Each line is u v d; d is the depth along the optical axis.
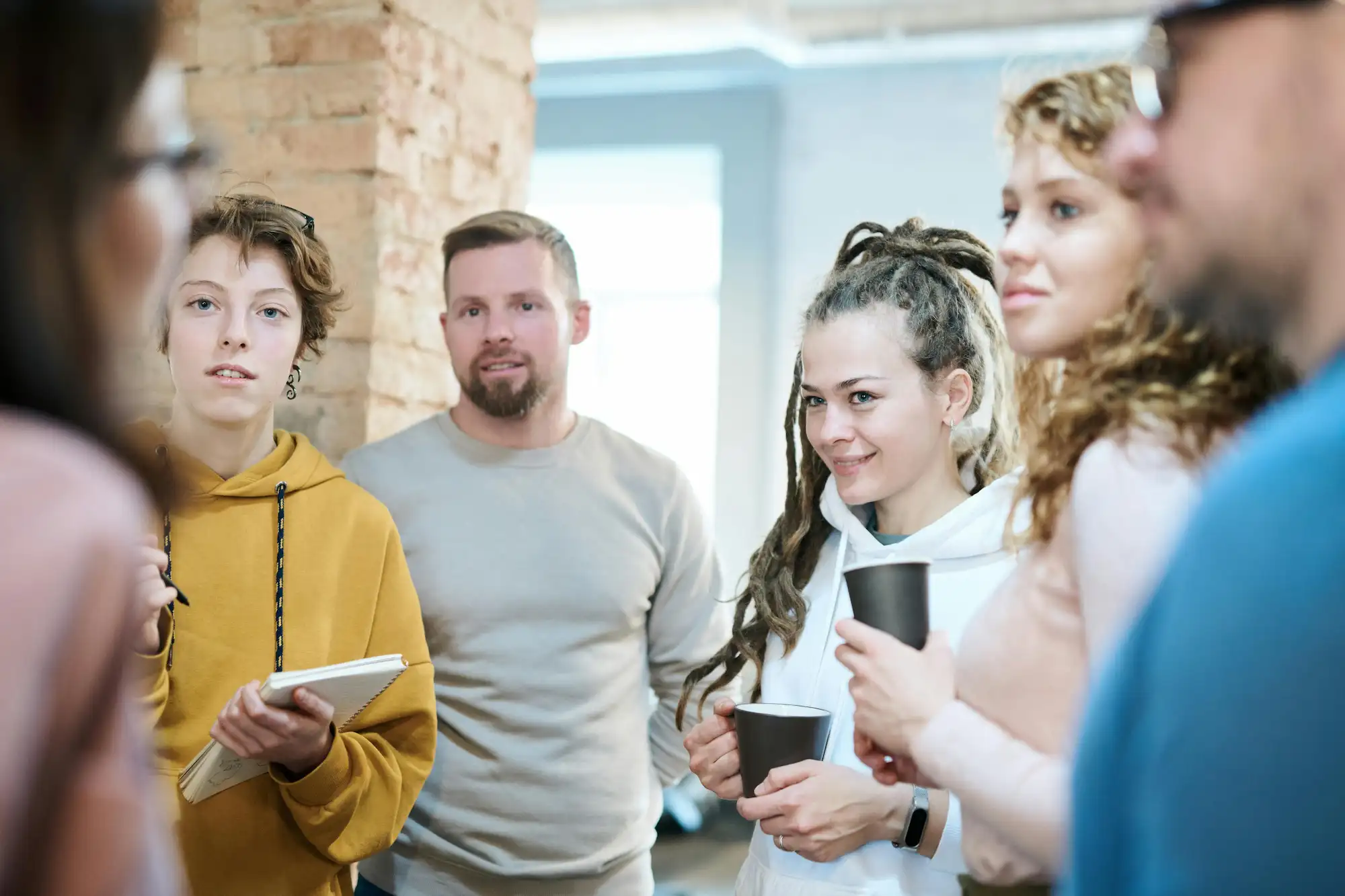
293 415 2.05
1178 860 0.45
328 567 1.63
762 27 3.84
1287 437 0.47
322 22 2.04
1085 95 0.93
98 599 0.47
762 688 1.46
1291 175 0.53
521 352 1.88
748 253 4.46
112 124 0.50
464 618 1.82
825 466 1.47
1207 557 0.46
